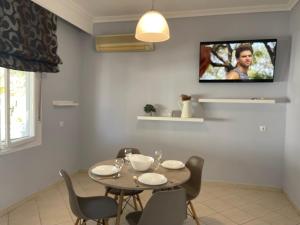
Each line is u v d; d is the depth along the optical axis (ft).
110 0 11.18
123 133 13.87
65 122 13.04
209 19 12.40
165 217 5.65
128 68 13.60
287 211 9.91
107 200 7.50
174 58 12.95
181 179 6.89
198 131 12.85
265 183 12.18
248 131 12.27
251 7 11.74
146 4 11.63
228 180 12.60
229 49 11.82
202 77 12.32
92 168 7.57
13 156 9.53
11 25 8.28
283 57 11.66
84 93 14.24
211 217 9.30
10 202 9.46
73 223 8.59
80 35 14.02
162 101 13.23
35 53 9.50
